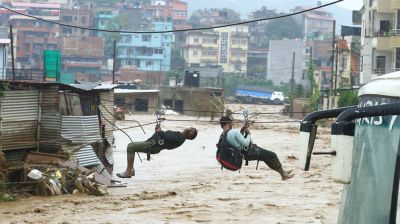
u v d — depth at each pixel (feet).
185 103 287.48
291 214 65.82
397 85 16.71
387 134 16.58
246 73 527.40
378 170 16.80
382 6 206.80
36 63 452.35
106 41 479.82
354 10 292.61
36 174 77.36
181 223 60.85
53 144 83.25
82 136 85.71
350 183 17.99
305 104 292.20
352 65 279.28
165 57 486.79
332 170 17.38
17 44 452.35
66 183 79.00
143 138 169.58
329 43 497.87
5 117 79.71
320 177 97.25
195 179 96.99
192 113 286.25
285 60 504.02
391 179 16.25
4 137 79.66
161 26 529.45
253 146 42.34
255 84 485.15
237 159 42.24
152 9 593.42
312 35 571.69
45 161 81.82
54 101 83.25
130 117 246.06
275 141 169.48
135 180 94.94
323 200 75.61
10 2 522.88
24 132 81.92
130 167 47.80
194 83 324.60
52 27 481.46
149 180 95.30
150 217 64.08
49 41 451.12
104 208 69.15
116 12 547.08
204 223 60.90
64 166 81.46
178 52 530.68
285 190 84.74
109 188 85.56
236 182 93.50
